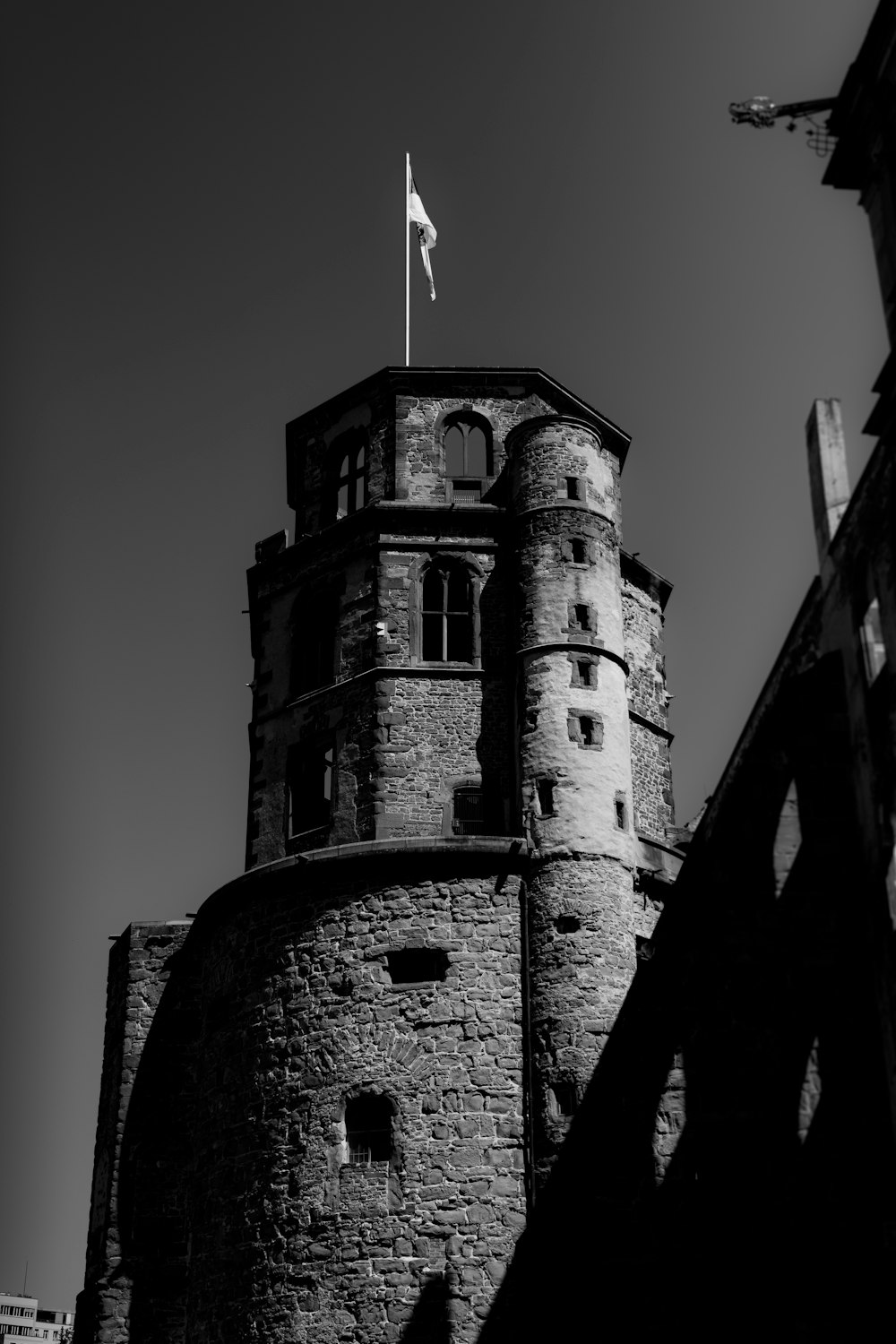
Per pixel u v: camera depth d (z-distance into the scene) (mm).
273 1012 34156
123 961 39531
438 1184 31531
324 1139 32438
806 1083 23922
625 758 35656
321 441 41125
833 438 23656
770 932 24906
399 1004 33031
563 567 36719
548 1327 30344
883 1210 23141
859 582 22156
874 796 21688
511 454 38625
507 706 36750
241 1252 32688
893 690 21250
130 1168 37094
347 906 34125
